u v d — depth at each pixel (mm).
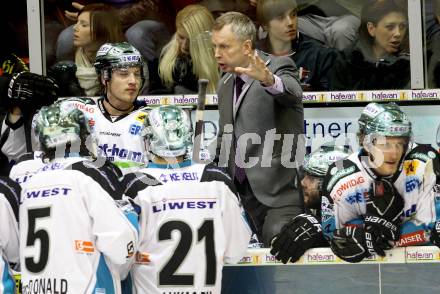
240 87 13492
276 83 12406
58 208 10273
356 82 16453
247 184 13430
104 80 13570
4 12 16797
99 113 13758
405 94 16172
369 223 10953
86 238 10234
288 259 10930
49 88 14281
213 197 10555
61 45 16750
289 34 16422
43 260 10227
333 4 16359
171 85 16625
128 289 11211
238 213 10695
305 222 11070
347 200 11422
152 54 16656
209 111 16266
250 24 12883
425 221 11359
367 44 16391
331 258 10914
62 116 10656
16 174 11789
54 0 16625
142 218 10516
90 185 10328
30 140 14281
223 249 10508
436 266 10875
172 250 10422
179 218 10469
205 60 16484
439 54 16297
